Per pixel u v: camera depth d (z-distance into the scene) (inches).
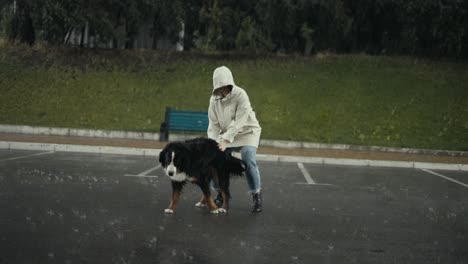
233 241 191.8
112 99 705.6
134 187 315.3
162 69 798.5
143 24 901.2
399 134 628.4
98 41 879.1
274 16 836.6
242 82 754.8
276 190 325.7
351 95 727.7
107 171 379.9
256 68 805.9
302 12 850.1
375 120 664.4
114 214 233.3
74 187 303.3
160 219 226.5
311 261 169.8
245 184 350.6
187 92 730.2
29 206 241.9
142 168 406.3
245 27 862.5
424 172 458.3
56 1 804.0
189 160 232.4
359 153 557.3
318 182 368.5
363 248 188.5
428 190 349.1
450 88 753.6
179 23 873.5
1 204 243.8
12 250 168.7
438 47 858.8
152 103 698.8
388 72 800.3
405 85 759.1
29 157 439.8
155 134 605.0
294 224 226.2
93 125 634.2
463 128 644.7
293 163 486.6
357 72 798.5
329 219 240.1
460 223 240.7
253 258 170.4
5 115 646.5
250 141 251.1
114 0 824.9
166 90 734.5
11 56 806.5
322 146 591.8
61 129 603.8
